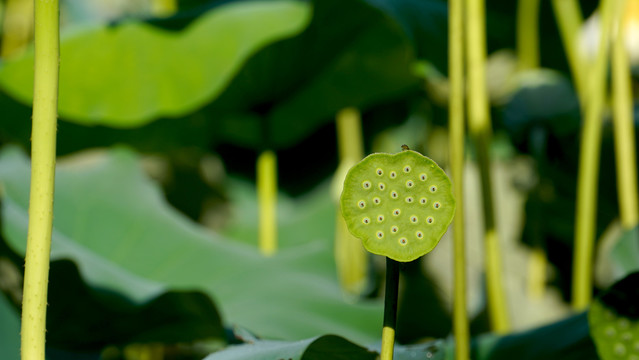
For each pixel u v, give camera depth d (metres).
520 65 4.80
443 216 1.70
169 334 2.98
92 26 3.78
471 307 4.91
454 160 2.14
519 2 4.84
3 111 4.21
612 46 3.25
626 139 3.23
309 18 3.67
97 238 3.66
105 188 3.81
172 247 3.66
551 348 2.24
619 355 1.95
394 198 1.70
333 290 3.37
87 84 3.71
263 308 3.23
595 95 2.88
